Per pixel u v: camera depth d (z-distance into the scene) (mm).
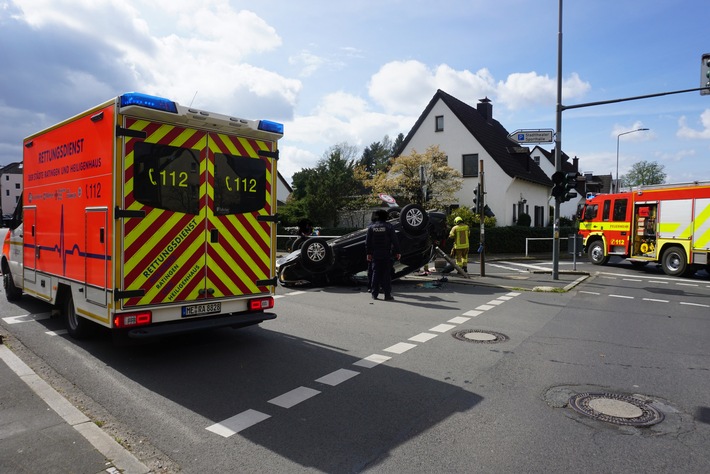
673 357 6246
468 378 5355
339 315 8836
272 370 5617
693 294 11984
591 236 20312
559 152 14508
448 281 13570
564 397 4797
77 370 5566
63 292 6926
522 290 12141
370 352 6387
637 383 5227
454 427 4098
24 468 3297
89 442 3697
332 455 3609
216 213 6121
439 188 27859
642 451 3684
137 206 5453
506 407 4535
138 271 5465
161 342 6832
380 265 10508
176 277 5770
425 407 4527
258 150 6539
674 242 16250
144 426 4105
